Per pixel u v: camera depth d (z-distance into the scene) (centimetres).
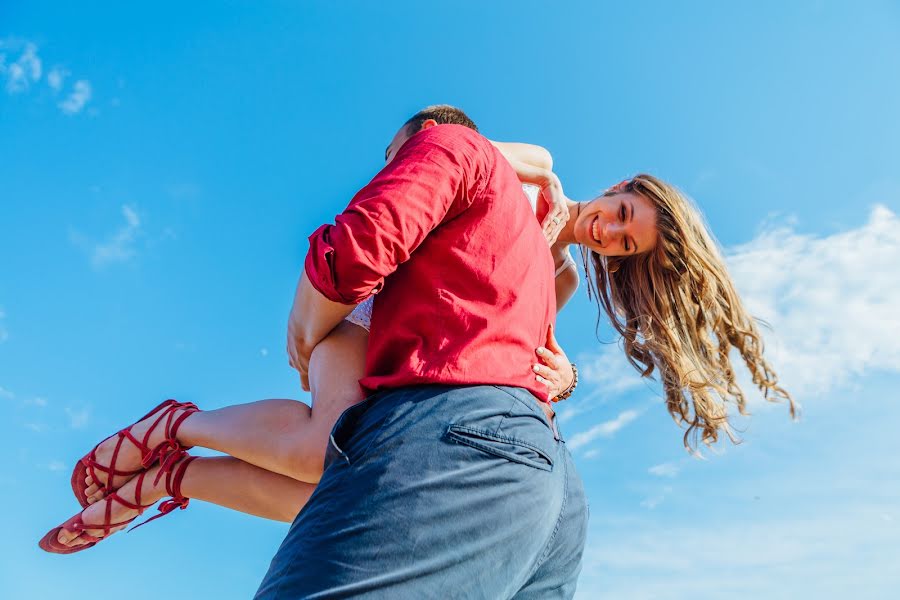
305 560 111
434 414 123
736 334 306
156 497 205
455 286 138
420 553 111
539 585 137
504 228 145
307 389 205
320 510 116
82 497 210
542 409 138
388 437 121
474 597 114
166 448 203
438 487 116
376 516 112
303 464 179
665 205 309
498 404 127
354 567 108
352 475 118
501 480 120
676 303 309
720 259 308
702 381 299
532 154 253
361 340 190
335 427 125
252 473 201
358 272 127
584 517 146
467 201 143
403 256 131
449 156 142
